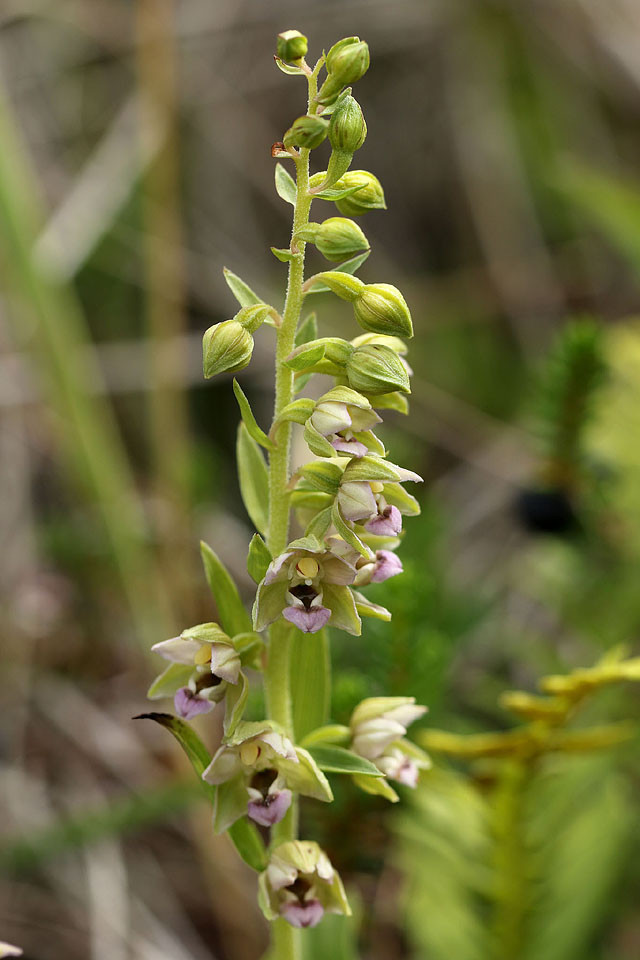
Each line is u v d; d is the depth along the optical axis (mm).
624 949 531
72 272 729
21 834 568
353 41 421
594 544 567
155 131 720
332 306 872
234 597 445
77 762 629
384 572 436
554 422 537
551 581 573
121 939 557
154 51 700
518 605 681
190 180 872
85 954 562
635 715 549
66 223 744
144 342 821
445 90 961
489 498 756
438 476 810
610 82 944
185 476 672
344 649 539
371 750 448
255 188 910
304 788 436
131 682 651
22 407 730
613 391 572
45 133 854
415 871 508
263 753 434
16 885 570
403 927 526
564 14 937
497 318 887
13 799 601
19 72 857
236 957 564
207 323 848
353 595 437
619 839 509
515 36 940
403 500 442
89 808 562
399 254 945
